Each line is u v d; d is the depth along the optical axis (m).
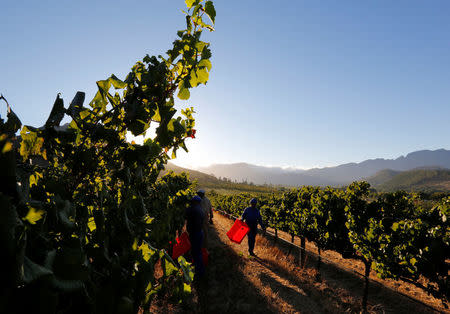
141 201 1.35
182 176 10.79
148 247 1.33
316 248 12.65
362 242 6.26
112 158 1.19
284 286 5.84
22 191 0.78
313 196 10.52
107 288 0.86
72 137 0.99
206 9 1.15
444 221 5.53
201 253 5.21
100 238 1.04
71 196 1.02
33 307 0.57
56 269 0.69
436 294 4.87
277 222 12.40
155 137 1.20
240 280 5.55
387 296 6.23
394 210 6.87
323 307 5.02
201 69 1.17
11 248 0.52
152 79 1.13
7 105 0.79
